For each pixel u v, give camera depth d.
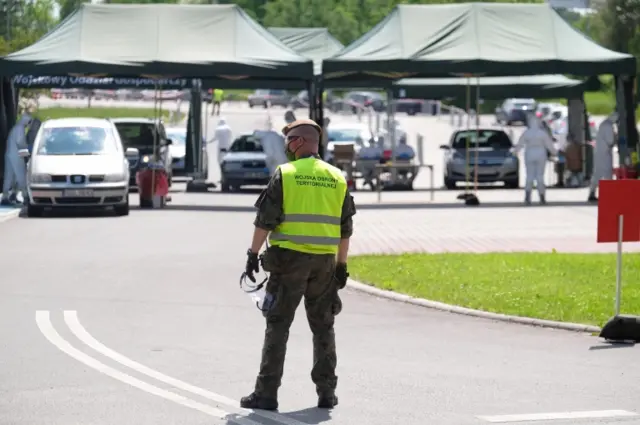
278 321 20.97
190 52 73.12
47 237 51.56
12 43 100.25
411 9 76.94
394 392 22.45
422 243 50.25
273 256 20.80
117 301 33.69
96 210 67.62
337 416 20.48
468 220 62.06
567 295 34.59
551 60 73.31
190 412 20.67
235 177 85.75
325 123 86.31
